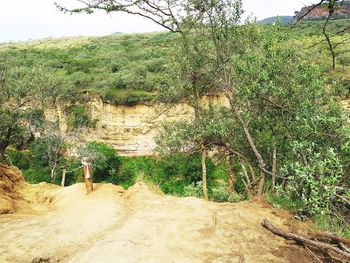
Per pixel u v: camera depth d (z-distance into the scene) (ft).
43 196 33.22
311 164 26.89
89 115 133.90
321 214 24.88
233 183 70.95
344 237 24.73
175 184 102.06
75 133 130.52
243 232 23.71
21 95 96.73
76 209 27.68
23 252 20.68
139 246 21.30
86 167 31.58
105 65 160.45
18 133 106.22
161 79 48.80
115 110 128.06
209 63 41.70
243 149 43.68
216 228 23.91
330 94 35.78
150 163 120.67
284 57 32.58
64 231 23.47
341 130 29.94
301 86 32.53
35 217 26.25
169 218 25.27
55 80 124.88
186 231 23.17
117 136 128.57
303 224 26.30
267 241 23.03
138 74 134.31
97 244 21.85
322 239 23.85
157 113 122.52
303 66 32.37
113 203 28.50
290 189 28.09
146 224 24.31
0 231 23.11
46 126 121.60
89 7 38.55
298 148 27.89
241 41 39.01
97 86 135.95
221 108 46.78
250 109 37.60
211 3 37.78
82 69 160.86
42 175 120.06
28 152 129.39
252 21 38.78
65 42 295.48
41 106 126.00
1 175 33.45
